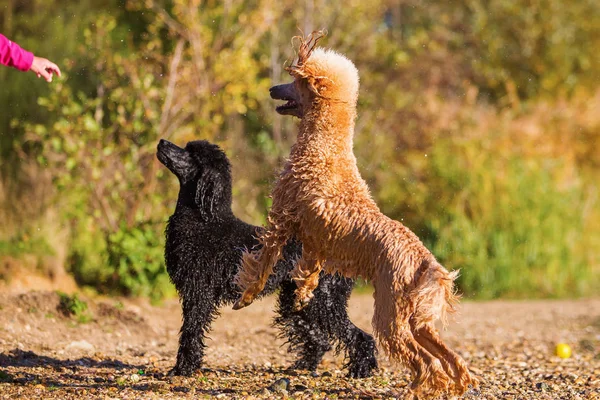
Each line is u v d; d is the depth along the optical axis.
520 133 34.69
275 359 16.08
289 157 11.05
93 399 11.45
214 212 13.88
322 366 15.14
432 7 45.19
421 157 32.06
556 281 29.61
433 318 9.90
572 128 36.88
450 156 31.95
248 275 11.48
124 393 11.98
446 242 29.33
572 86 42.16
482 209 30.27
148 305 22.19
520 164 31.66
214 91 26.78
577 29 43.66
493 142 33.38
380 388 13.02
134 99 24.62
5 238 22.47
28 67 11.82
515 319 23.36
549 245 29.97
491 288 28.81
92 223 23.56
